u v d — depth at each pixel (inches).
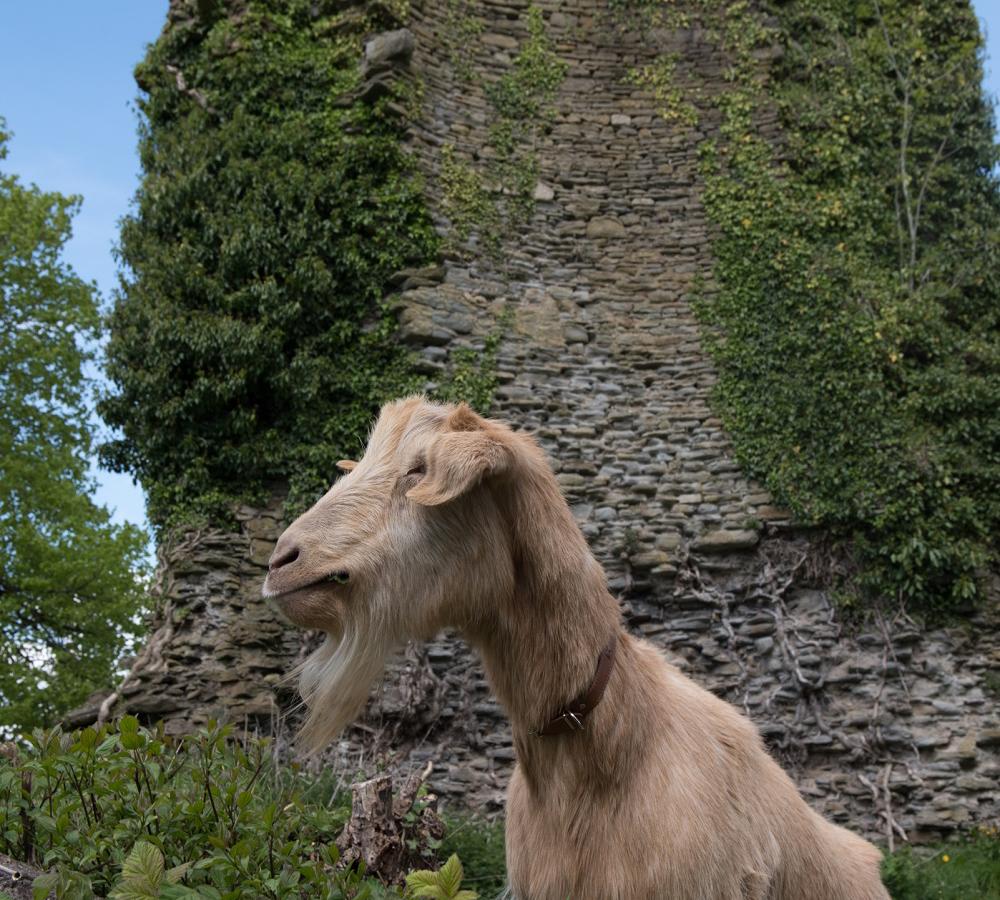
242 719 362.6
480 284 455.5
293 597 93.3
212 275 426.9
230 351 404.2
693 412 446.9
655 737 98.1
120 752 131.6
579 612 98.5
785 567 418.6
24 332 683.4
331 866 125.7
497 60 495.5
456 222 460.1
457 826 275.4
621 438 443.5
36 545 655.8
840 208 471.8
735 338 454.0
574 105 497.7
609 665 98.2
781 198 472.4
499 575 96.9
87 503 689.6
